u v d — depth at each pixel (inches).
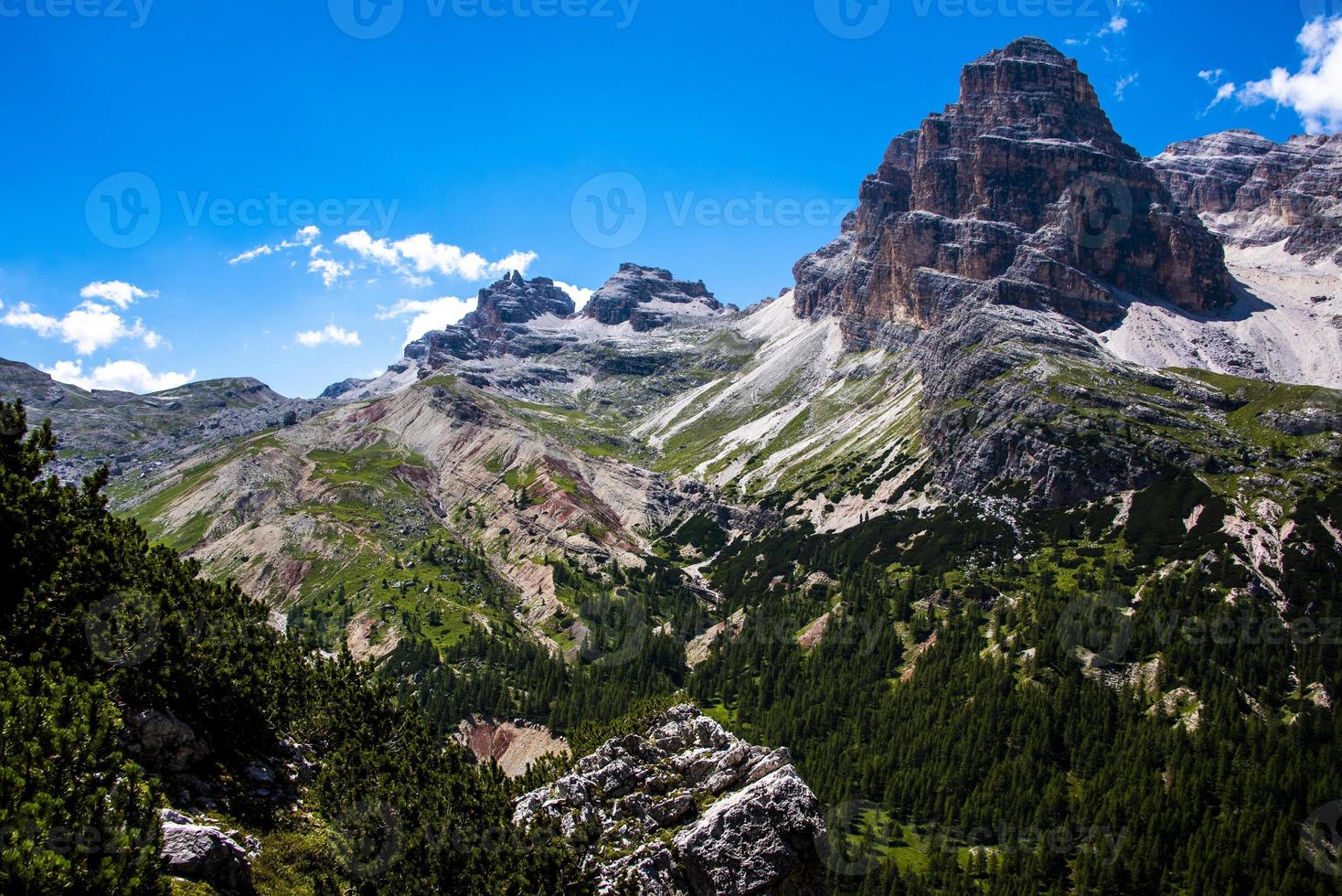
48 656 1781.5
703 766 2322.8
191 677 2078.0
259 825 1879.9
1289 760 6013.8
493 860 2037.4
